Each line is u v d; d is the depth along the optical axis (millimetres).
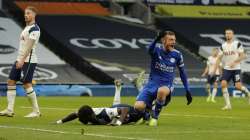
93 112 32188
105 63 90062
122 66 89938
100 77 87938
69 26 98125
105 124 32312
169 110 49156
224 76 52812
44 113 43281
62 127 30719
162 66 33312
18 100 63656
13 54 89562
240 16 107062
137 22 102812
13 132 27609
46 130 28797
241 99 73438
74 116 33094
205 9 107062
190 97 33812
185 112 46469
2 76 83125
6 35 93312
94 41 95250
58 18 99562
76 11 102250
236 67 53031
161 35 33438
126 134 27438
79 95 80875
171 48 33375
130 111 33062
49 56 90562
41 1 101875
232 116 42156
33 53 38406
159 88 32812
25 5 99938
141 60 92125
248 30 103750
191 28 102250
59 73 86625
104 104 58594
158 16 104125
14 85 38750
